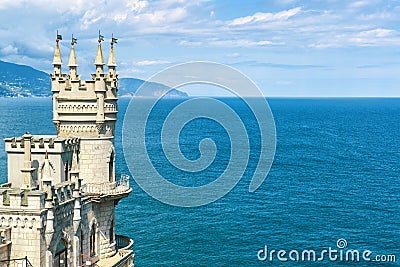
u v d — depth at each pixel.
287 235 92.06
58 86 59.94
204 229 93.25
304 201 116.38
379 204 114.50
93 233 59.41
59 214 50.28
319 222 100.00
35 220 46.56
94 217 59.25
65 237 51.56
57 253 50.81
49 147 54.44
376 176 148.25
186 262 78.25
